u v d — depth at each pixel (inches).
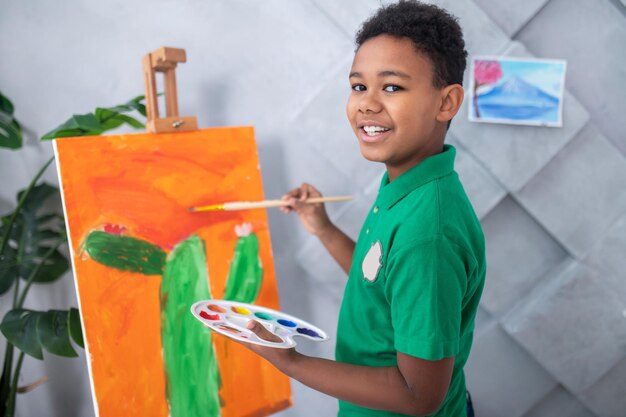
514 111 44.0
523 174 45.2
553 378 50.7
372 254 27.0
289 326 30.3
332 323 48.8
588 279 47.1
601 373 48.6
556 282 47.6
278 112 44.4
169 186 33.8
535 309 47.5
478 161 45.5
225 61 43.1
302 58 43.6
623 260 47.1
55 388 46.8
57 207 45.1
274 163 45.2
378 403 24.5
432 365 23.0
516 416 51.0
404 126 25.0
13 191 43.8
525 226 48.3
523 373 50.4
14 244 45.8
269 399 36.7
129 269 31.5
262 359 36.6
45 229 43.3
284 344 25.3
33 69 41.4
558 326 47.7
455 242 23.9
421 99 24.9
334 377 25.2
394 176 28.5
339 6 42.2
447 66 25.2
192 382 33.3
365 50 25.6
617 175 46.4
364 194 45.6
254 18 42.7
